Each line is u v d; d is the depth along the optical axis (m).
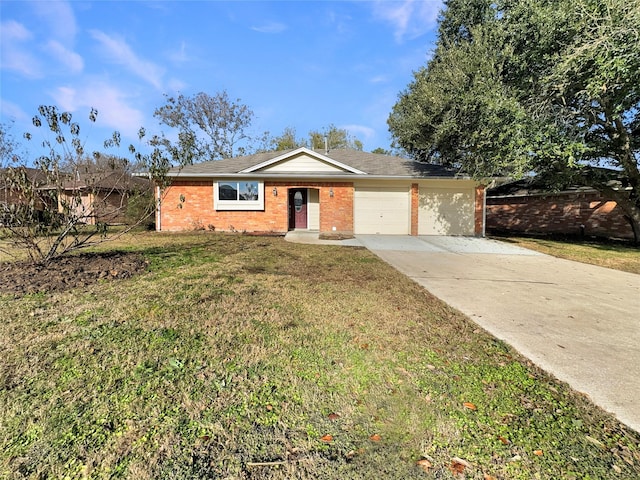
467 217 14.32
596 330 3.73
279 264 6.98
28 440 1.83
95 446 1.80
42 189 5.64
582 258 9.26
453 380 2.57
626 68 7.45
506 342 3.34
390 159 16.27
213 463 1.72
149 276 5.55
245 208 13.57
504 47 10.23
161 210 13.50
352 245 10.55
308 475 1.66
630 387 2.54
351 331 3.48
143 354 2.83
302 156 13.66
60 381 2.39
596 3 8.00
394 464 1.74
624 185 12.18
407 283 5.70
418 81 16.41
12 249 7.63
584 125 9.94
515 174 9.93
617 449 1.89
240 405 2.20
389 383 2.51
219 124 28.47
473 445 1.90
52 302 4.07
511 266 7.88
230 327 3.48
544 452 1.85
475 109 10.72
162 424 1.99
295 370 2.66
